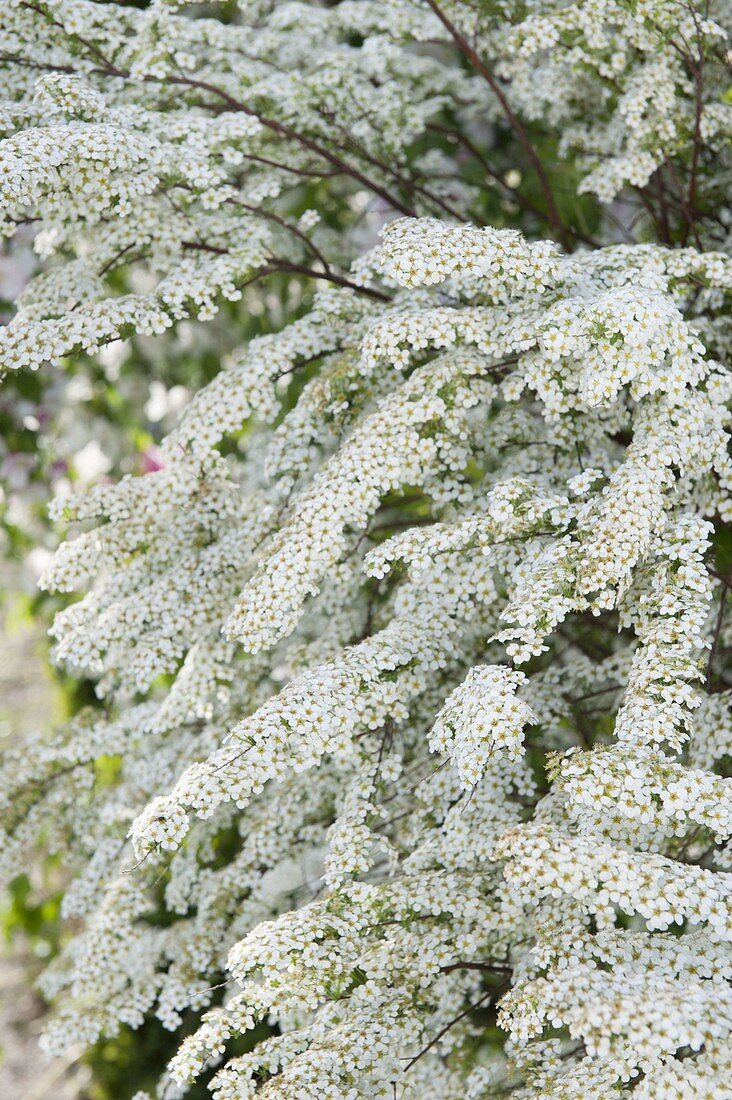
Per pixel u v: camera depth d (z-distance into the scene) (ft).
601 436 6.05
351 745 5.82
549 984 5.36
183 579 6.14
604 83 6.42
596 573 5.61
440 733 5.61
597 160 6.57
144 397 8.84
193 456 6.16
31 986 10.21
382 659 5.77
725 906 5.34
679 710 5.49
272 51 6.75
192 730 6.52
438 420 5.93
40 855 7.04
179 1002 6.14
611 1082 5.44
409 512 6.49
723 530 6.18
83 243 6.72
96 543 6.17
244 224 6.30
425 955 5.72
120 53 6.32
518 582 5.75
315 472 6.41
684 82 6.30
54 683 9.09
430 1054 5.96
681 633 5.60
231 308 7.77
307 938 5.57
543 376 5.85
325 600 6.32
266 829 6.20
